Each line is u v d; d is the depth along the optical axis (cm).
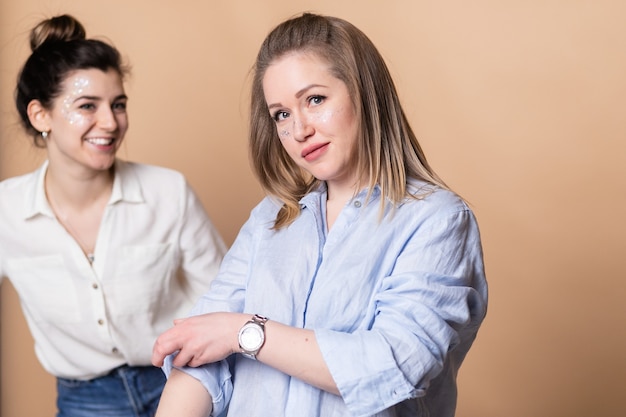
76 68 206
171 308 229
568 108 297
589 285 300
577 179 298
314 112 139
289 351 131
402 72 315
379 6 315
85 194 215
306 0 322
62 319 219
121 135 214
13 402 343
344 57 140
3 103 331
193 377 140
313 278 143
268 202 158
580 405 305
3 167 332
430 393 151
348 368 127
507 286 310
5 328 341
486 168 309
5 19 330
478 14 305
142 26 332
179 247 226
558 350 306
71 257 216
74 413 226
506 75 303
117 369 223
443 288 133
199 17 330
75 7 332
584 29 292
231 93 329
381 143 144
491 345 314
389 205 141
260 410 140
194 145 332
